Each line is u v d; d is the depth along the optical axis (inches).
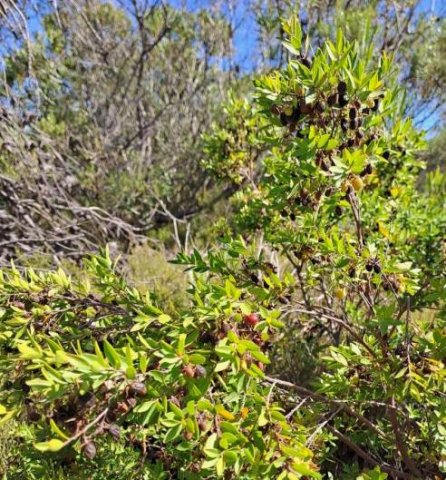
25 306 68.3
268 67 274.2
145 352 53.0
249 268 78.3
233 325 56.4
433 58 246.1
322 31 204.2
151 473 70.7
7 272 72.7
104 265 72.9
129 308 71.2
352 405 90.7
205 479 60.4
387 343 74.7
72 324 70.0
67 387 48.5
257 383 62.5
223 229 147.3
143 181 296.5
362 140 73.1
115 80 350.6
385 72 74.0
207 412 52.3
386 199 124.0
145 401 51.8
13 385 62.6
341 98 68.7
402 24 239.1
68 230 247.4
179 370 51.7
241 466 50.7
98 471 79.7
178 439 64.8
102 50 328.2
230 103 172.1
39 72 255.6
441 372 64.9
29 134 231.6
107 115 346.6
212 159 173.9
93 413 50.1
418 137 127.8
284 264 149.1
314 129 68.6
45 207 236.2
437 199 140.4
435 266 100.7
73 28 282.4
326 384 75.2
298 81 68.5
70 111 323.3
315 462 77.2
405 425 88.3
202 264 76.6
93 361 47.9
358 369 78.4
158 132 352.8
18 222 211.0
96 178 287.7
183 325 55.2
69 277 74.0
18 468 88.2
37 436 64.2
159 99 360.8
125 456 80.4
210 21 320.8
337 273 77.9
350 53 71.4
